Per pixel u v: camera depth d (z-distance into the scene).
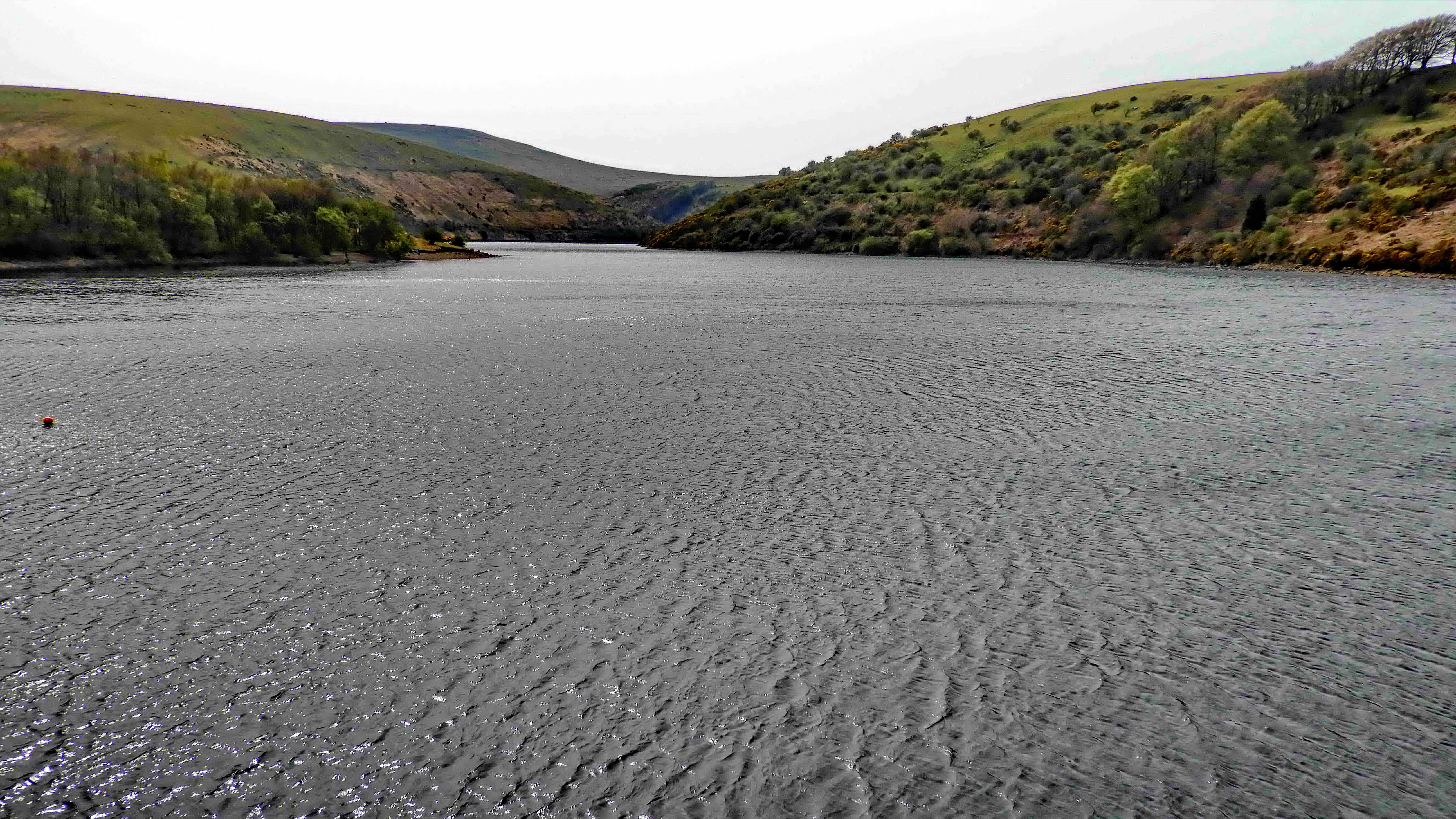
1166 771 10.18
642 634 13.30
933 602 14.39
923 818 9.34
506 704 11.48
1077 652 12.85
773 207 193.00
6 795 9.72
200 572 15.41
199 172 120.00
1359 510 18.75
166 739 10.77
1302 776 10.12
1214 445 23.80
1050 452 23.22
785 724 11.03
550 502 19.08
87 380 32.00
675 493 19.73
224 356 37.72
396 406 28.25
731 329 49.16
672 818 9.33
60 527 17.42
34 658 12.62
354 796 9.72
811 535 17.27
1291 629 13.61
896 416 27.23
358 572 15.45
